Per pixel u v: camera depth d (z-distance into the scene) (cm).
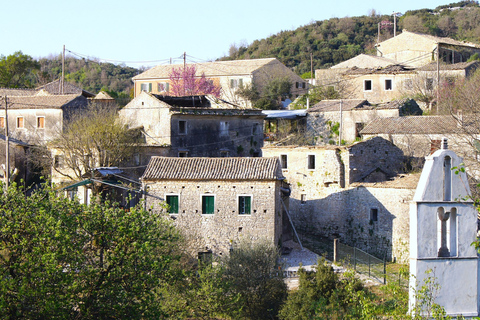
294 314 3019
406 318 1766
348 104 6462
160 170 4247
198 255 4109
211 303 3203
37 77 9731
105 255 2400
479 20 12825
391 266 4128
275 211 4147
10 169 5591
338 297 2895
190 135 5631
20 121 6312
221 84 8594
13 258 2303
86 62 15312
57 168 5453
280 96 8281
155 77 9006
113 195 4784
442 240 1833
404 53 8281
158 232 2877
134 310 2342
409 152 5200
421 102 6681
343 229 4700
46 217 2311
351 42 13350
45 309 2111
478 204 1839
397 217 4322
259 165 4222
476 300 1828
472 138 3975
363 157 4856
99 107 5731
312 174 4922
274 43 14000
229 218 4134
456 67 6831
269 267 3531
